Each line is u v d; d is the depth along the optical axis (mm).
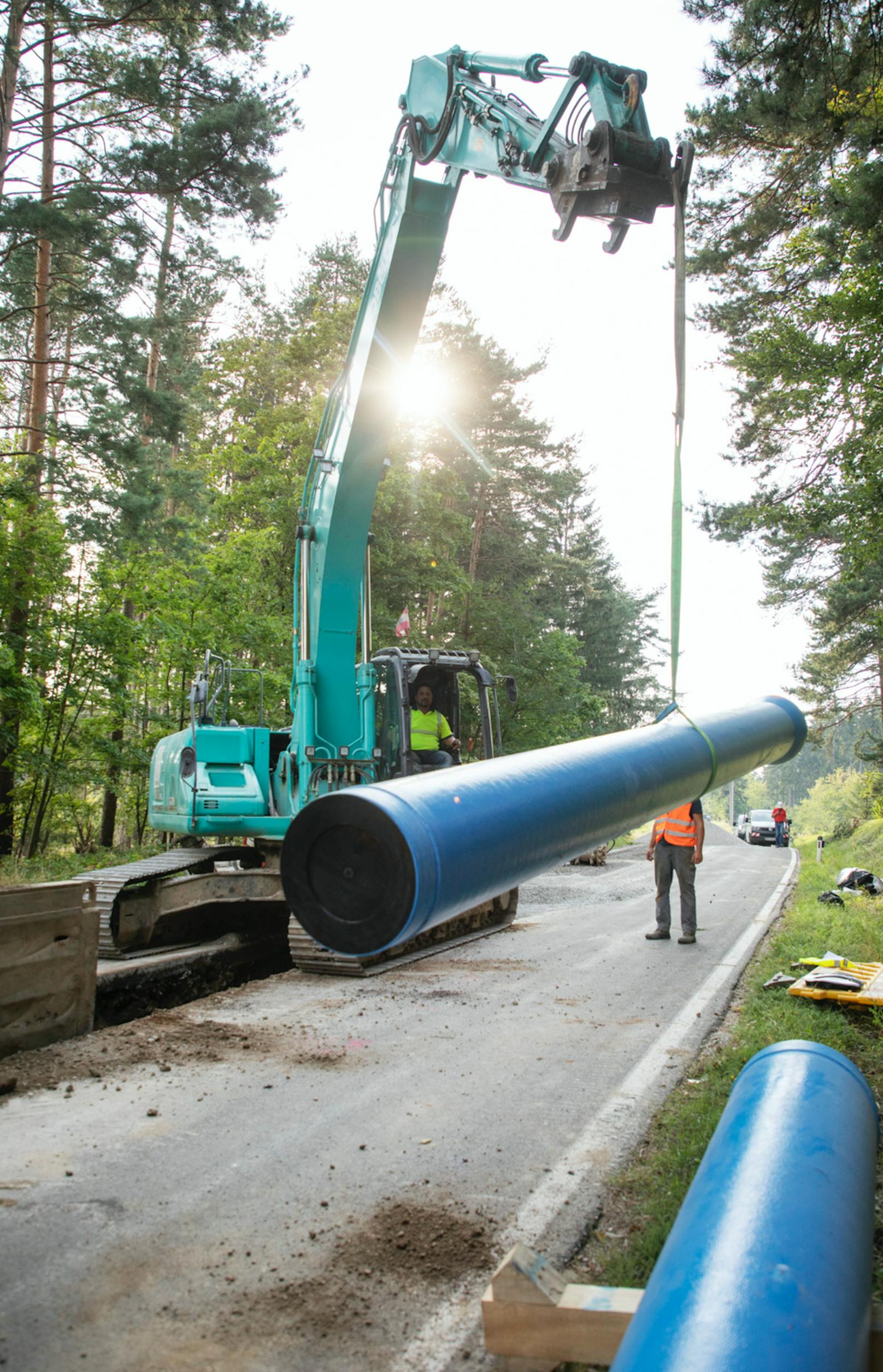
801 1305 1938
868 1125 3016
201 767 9242
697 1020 6668
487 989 7645
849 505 12055
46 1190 3857
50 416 17938
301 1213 3705
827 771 114000
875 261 11492
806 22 11422
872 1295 2561
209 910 9445
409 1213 3709
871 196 11078
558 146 4117
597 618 55469
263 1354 2803
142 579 18250
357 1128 4598
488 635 33875
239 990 7512
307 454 23922
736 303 15875
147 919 8617
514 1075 5426
